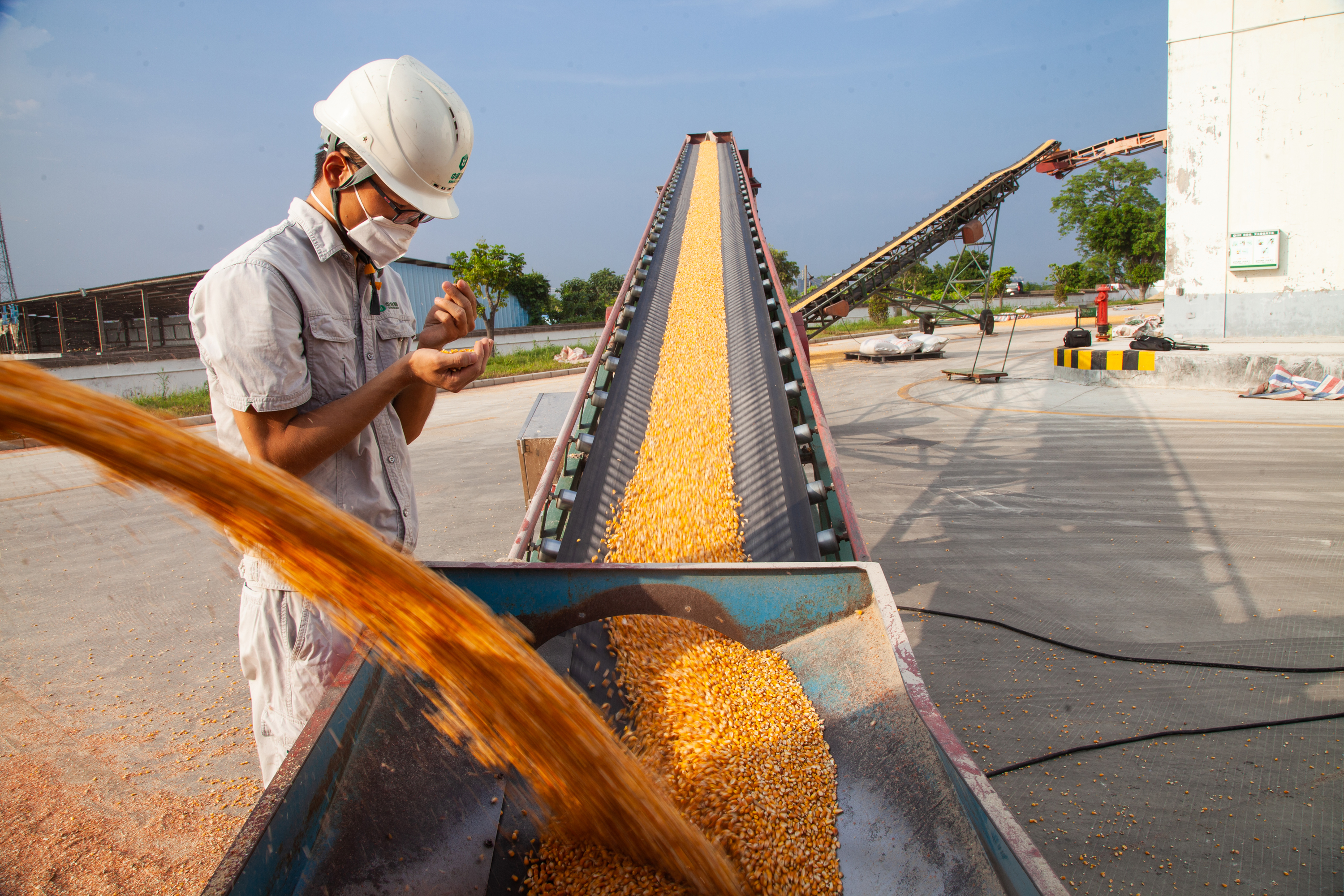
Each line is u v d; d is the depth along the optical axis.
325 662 2.04
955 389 15.34
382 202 1.98
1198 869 2.58
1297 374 12.17
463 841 1.92
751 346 5.73
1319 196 15.29
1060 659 4.05
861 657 2.28
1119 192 46.94
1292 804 2.86
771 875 1.85
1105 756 3.21
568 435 4.04
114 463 1.35
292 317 1.87
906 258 18.19
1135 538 5.86
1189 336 16.89
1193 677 3.78
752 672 2.46
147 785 3.27
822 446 4.07
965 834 1.54
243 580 2.05
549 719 1.70
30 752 3.54
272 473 1.54
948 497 7.33
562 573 2.46
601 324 36.03
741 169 11.94
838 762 2.13
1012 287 55.12
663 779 2.15
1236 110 15.78
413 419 2.40
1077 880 2.56
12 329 10.98
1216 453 8.39
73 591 5.84
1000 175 17.50
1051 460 8.61
